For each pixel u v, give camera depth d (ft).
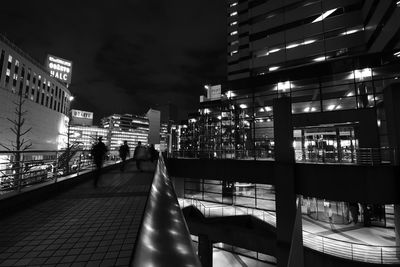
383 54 64.49
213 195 96.12
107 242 12.50
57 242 12.52
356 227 65.00
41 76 198.59
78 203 21.24
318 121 72.13
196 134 177.88
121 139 504.02
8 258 10.66
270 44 116.26
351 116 66.59
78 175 32.45
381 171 48.44
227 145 99.14
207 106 120.06
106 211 18.58
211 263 67.05
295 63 108.78
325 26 101.45
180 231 8.18
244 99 92.22
